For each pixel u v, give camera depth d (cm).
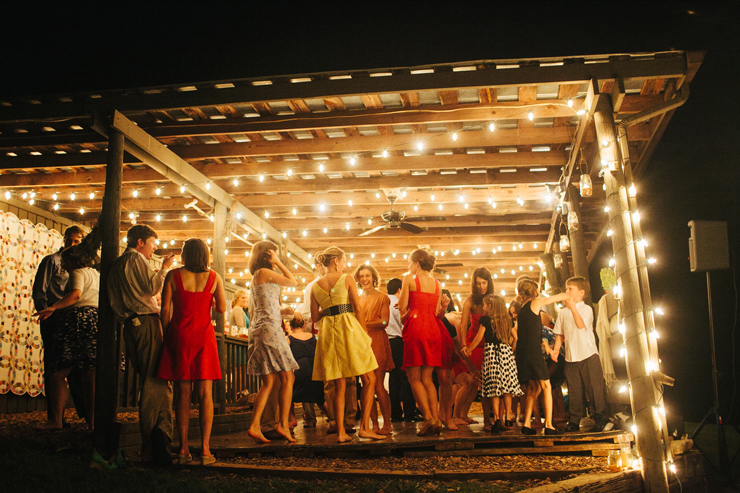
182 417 395
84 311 449
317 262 473
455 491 342
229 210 788
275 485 351
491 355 487
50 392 444
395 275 1402
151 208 834
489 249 1134
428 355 467
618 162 480
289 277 460
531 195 800
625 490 401
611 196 479
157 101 531
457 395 591
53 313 464
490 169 746
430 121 563
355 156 691
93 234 471
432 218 966
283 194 832
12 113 527
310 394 547
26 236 690
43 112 523
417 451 432
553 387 558
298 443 439
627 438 443
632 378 441
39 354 688
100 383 429
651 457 420
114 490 316
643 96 552
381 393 480
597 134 497
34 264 700
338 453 425
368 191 826
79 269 452
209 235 1025
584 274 723
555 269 1026
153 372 402
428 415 467
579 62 499
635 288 454
